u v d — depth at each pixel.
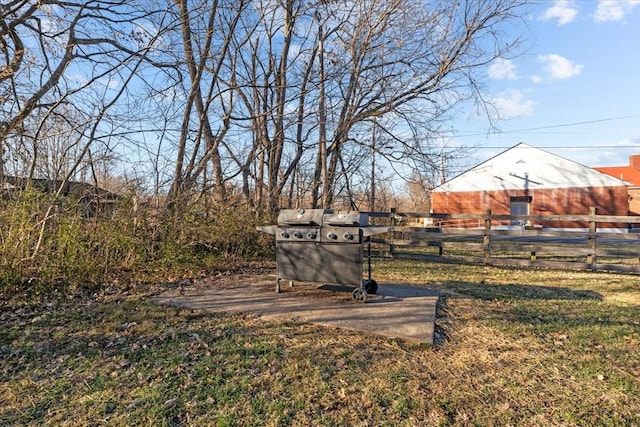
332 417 2.24
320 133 11.41
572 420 2.24
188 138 8.68
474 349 3.28
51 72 6.88
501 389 2.59
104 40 7.30
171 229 7.12
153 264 6.52
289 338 3.46
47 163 6.52
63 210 5.72
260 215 9.45
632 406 2.39
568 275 7.05
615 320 4.12
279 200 11.13
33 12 6.62
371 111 12.03
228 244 8.31
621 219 7.34
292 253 5.08
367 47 11.36
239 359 3.01
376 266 8.04
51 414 2.25
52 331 3.62
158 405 2.33
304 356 3.07
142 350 3.18
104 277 5.75
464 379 2.72
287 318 4.03
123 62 6.94
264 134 11.01
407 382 2.66
